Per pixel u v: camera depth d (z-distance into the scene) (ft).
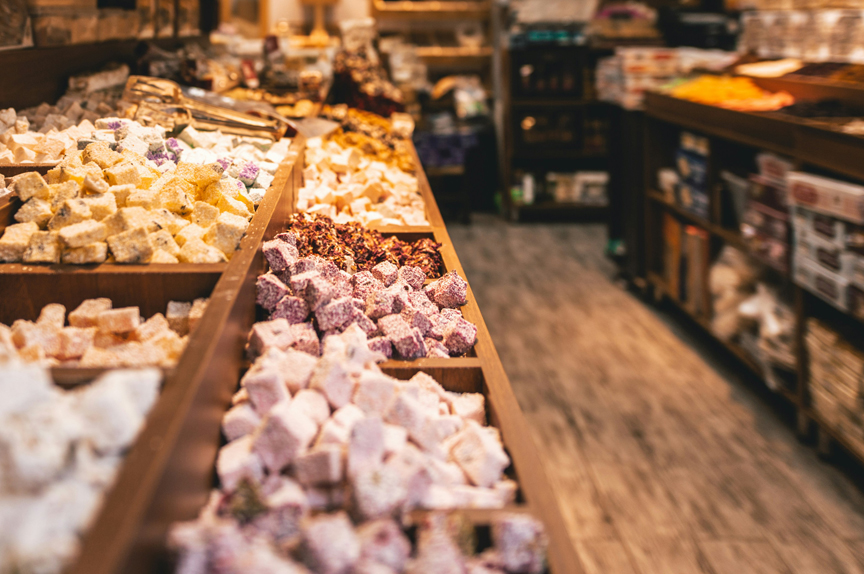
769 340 8.97
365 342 3.76
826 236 7.30
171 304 3.83
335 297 4.12
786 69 10.93
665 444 8.30
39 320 3.70
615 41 19.06
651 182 13.01
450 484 2.92
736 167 10.70
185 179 4.87
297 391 3.21
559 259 16.34
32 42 6.88
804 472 7.67
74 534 2.10
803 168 7.88
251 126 7.54
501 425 3.26
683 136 11.72
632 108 13.52
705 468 7.79
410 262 5.18
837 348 7.48
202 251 4.00
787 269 8.37
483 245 17.53
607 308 13.08
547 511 2.68
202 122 7.43
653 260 13.24
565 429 8.70
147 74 9.45
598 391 9.72
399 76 19.22
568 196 19.52
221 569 2.10
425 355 3.88
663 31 18.54
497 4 20.34
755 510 7.01
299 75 11.07
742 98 10.71
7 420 2.26
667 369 10.39
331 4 20.97
